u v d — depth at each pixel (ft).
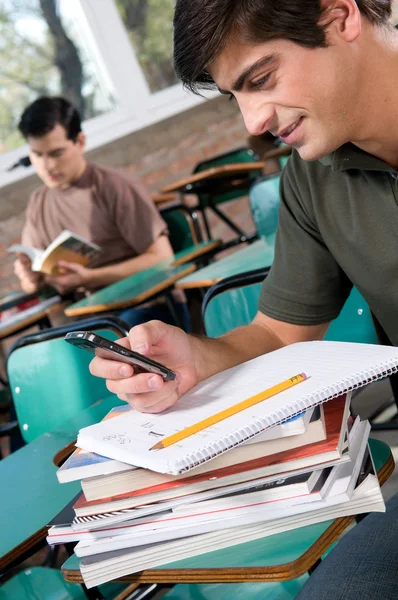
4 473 4.42
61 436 4.81
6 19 15.34
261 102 3.03
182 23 2.96
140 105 16.47
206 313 5.70
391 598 2.36
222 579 2.43
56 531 2.64
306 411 2.44
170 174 16.80
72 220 11.97
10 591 4.26
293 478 2.41
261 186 9.52
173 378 2.85
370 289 3.69
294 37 2.89
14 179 15.07
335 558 2.62
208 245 10.76
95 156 16.22
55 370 6.03
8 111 15.40
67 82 15.98
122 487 2.52
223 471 2.44
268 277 4.03
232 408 2.53
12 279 15.21
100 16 16.01
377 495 2.45
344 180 3.62
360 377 2.46
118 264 11.26
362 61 3.06
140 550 2.54
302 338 3.94
